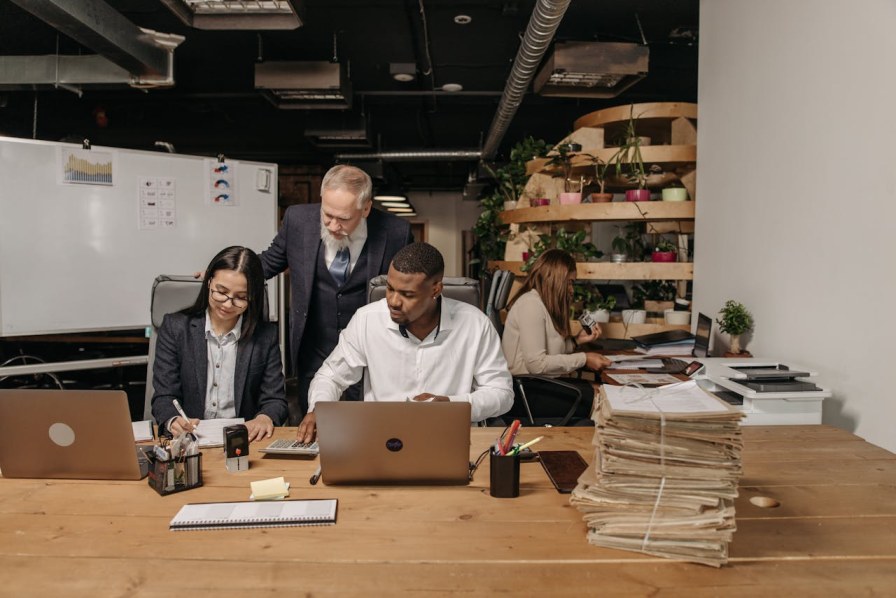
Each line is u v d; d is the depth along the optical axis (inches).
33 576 34.6
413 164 358.6
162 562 36.2
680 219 131.6
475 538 39.5
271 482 47.1
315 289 91.2
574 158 138.9
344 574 35.0
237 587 33.6
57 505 44.6
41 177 117.3
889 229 70.6
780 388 75.7
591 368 103.9
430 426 47.0
